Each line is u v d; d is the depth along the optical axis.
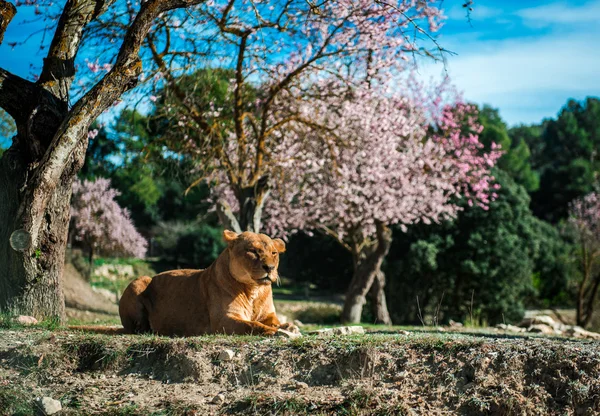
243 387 6.16
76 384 6.31
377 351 6.34
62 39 8.95
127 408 5.75
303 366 6.32
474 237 28.27
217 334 7.44
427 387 5.95
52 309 8.66
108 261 37.38
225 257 7.88
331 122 18.33
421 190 22.36
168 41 13.39
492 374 6.00
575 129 66.38
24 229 8.11
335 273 35.75
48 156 7.98
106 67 13.23
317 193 21.70
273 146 17.62
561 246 37.50
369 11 13.88
